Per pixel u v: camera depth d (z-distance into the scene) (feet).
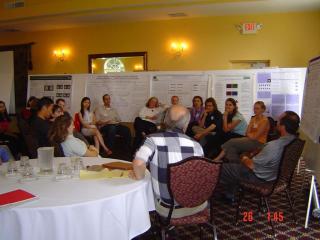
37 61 27.04
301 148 9.42
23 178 6.59
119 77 20.81
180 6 19.70
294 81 17.67
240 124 16.47
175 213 7.01
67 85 21.85
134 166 6.61
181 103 19.57
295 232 9.50
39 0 22.34
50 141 9.38
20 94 26.22
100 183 6.42
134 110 20.53
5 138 19.10
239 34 21.66
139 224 6.32
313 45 20.45
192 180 6.68
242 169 10.02
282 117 9.57
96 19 23.26
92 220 5.38
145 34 23.79
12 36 27.73
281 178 9.19
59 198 5.51
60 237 5.14
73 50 25.91
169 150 6.72
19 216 5.01
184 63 22.99
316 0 18.11
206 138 16.46
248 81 18.35
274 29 21.02
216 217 10.64
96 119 20.30
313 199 10.85
